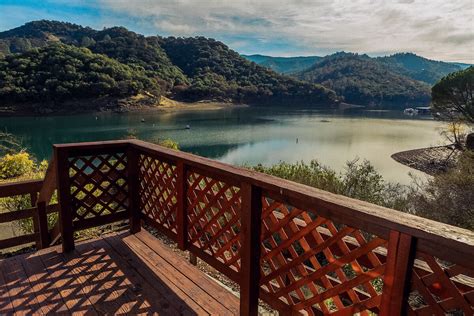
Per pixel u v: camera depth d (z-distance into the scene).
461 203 5.59
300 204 1.24
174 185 2.14
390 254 0.94
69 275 2.09
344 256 1.13
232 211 1.63
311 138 28.84
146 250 2.44
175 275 2.10
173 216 2.24
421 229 0.85
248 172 1.49
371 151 22.62
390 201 6.04
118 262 2.26
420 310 0.91
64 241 2.38
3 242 2.54
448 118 21.83
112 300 1.84
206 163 1.71
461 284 0.90
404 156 20.55
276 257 1.43
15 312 1.73
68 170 2.33
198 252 1.97
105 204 2.59
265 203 1.43
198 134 30.23
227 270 1.75
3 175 7.12
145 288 1.95
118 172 2.60
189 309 1.76
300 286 1.36
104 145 2.45
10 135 10.62
